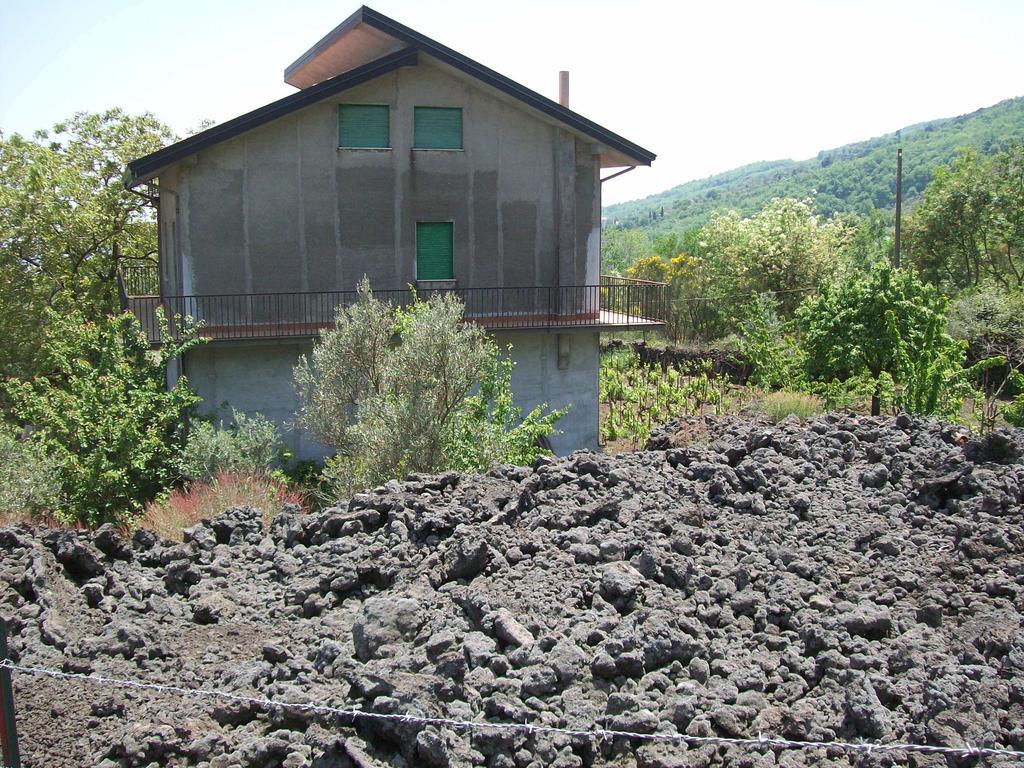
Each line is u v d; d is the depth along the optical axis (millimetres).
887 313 21391
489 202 20703
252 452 14953
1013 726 4398
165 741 4523
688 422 10734
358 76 18938
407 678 4621
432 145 20219
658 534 6461
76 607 6031
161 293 22547
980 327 26547
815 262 38500
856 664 4980
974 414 19000
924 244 45781
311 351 18844
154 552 6793
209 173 18859
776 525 6816
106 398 14797
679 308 37938
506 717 4578
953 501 7012
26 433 16578
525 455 12781
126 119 29234
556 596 5680
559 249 21203
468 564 6082
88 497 13883
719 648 5223
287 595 6109
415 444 11219
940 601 5625
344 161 19625
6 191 25203
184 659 5371
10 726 4270
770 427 9211
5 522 10922
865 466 7949
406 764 4336
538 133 20875
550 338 20656
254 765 4430
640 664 4949
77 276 27188
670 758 4316
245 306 19297
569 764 4340
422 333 12117
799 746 4473
